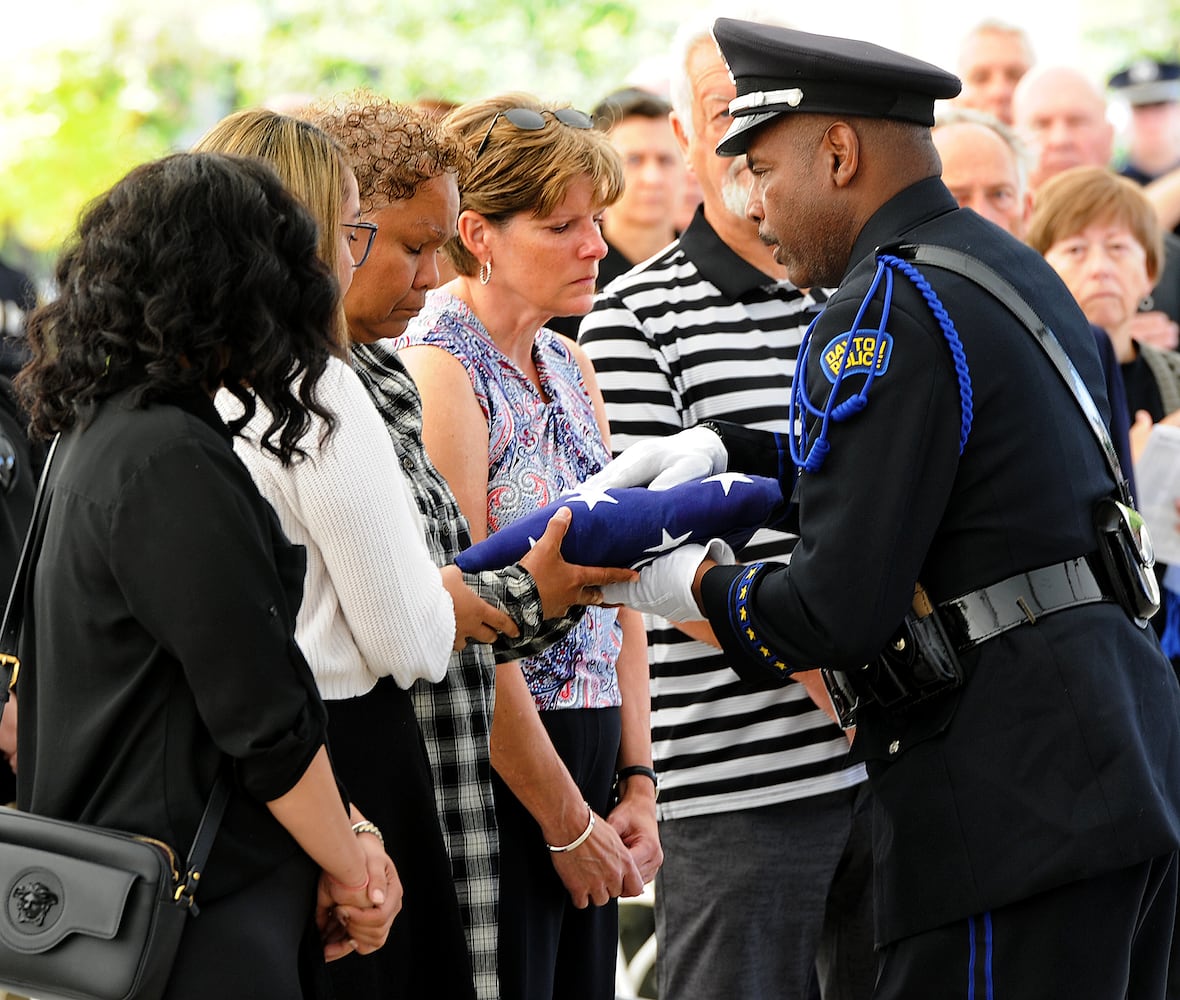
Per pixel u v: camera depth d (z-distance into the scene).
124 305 3.70
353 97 4.96
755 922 6.33
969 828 4.50
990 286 4.64
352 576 4.30
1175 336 10.48
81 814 3.77
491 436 5.34
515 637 4.82
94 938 3.60
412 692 4.81
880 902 4.73
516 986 5.26
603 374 6.48
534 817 5.24
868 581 4.39
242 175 3.81
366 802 4.49
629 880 5.43
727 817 6.35
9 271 8.34
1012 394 4.54
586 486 5.09
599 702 5.58
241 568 3.65
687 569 4.87
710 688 6.36
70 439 3.86
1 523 6.36
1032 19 14.34
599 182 5.45
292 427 3.87
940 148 8.28
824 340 4.59
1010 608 4.52
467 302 5.59
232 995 3.69
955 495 4.56
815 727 6.35
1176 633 7.90
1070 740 4.44
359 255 4.59
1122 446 6.93
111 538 3.64
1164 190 11.70
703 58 6.60
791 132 4.88
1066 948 4.43
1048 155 11.78
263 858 3.81
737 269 6.55
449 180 4.86
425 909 4.61
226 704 3.63
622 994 8.12
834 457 4.50
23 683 3.97
